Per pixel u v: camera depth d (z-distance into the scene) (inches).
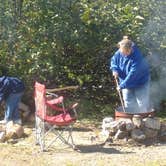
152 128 406.3
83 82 529.7
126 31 498.0
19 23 486.9
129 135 405.4
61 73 516.1
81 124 458.3
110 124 409.1
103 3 500.7
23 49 484.4
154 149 392.2
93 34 496.1
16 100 449.1
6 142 407.5
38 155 378.6
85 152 384.8
